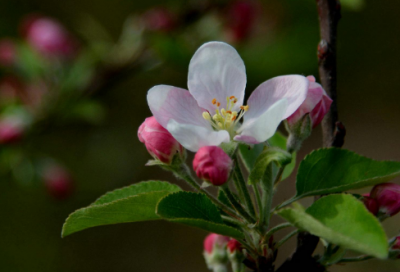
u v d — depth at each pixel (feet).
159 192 1.49
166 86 1.52
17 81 2.73
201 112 1.53
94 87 2.67
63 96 2.68
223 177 1.47
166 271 3.79
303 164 1.53
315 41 2.90
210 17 2.62
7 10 3.91
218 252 1.65
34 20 2.80
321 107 1.52
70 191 2.98
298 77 1.49
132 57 2.63
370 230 1.41
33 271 3.68
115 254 3.88
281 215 1.44
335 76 1.58
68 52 2.74
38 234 3.82
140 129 1.53
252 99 1.53
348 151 1.53
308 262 1.52
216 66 1.53
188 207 1.48
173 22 2.53
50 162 2.96
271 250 1.51
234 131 1.53
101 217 1.50
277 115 1.46
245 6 2.58
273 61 2.96
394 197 1.51
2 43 2.75
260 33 2.84
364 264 3.25
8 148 2.70
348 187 1.52
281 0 2.84
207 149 1.47
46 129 2.73
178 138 1.47
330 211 1.44
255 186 1.49
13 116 2.68
